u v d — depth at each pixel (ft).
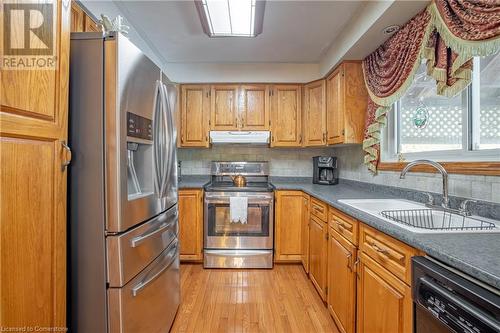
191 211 9.70
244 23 6.82
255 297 7.50
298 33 7.94
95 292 4.00
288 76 10.47
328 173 10.61
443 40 4.58
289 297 7.50
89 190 3.96
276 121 10.56
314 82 10.16
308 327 6.15
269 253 9.51
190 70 10.50
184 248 9.73
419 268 3.06
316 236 7.63
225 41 8.52
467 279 2.55
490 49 3.67
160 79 5.46
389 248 3.90
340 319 5.72
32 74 2.94
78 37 3.95
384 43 6.75
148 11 6.73
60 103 3.42
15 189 2.74
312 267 8.09
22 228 2.83
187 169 11.68
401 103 7.22
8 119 2.61
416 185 6.19
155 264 5.17
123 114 4.06
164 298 5.60
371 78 7.39
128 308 4.19
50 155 3.26
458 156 5.27
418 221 4.97
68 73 3.62
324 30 7.73
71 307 4.01
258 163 11.28
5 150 2.62
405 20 5.64
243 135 10.44
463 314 2.38
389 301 3.86
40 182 3.09
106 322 4.00
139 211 4.52
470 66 4.23
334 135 8.86
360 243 4.85
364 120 8.14
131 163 4.96
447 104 5.62
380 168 7.64
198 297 7.48
